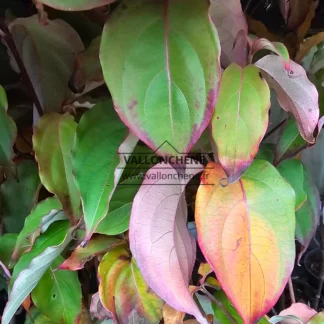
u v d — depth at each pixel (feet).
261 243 1.57
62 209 1.85
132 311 1.89
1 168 2.03
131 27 1.28
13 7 2.27
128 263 1.94
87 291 2.40
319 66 2.10
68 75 2.07
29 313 2.23
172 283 1.61
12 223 2.19
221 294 2.14
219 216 1.57
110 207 1.83
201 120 1.23
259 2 2.42
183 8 1.30
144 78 1.25
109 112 1.66
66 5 1.17
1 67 2.29
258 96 1.45
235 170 1.40
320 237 2.92
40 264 1.80
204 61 1.24
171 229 1.62
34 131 1.81
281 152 1.98
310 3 2.17
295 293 3.04
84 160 1.59
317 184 2.66
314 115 1.55
